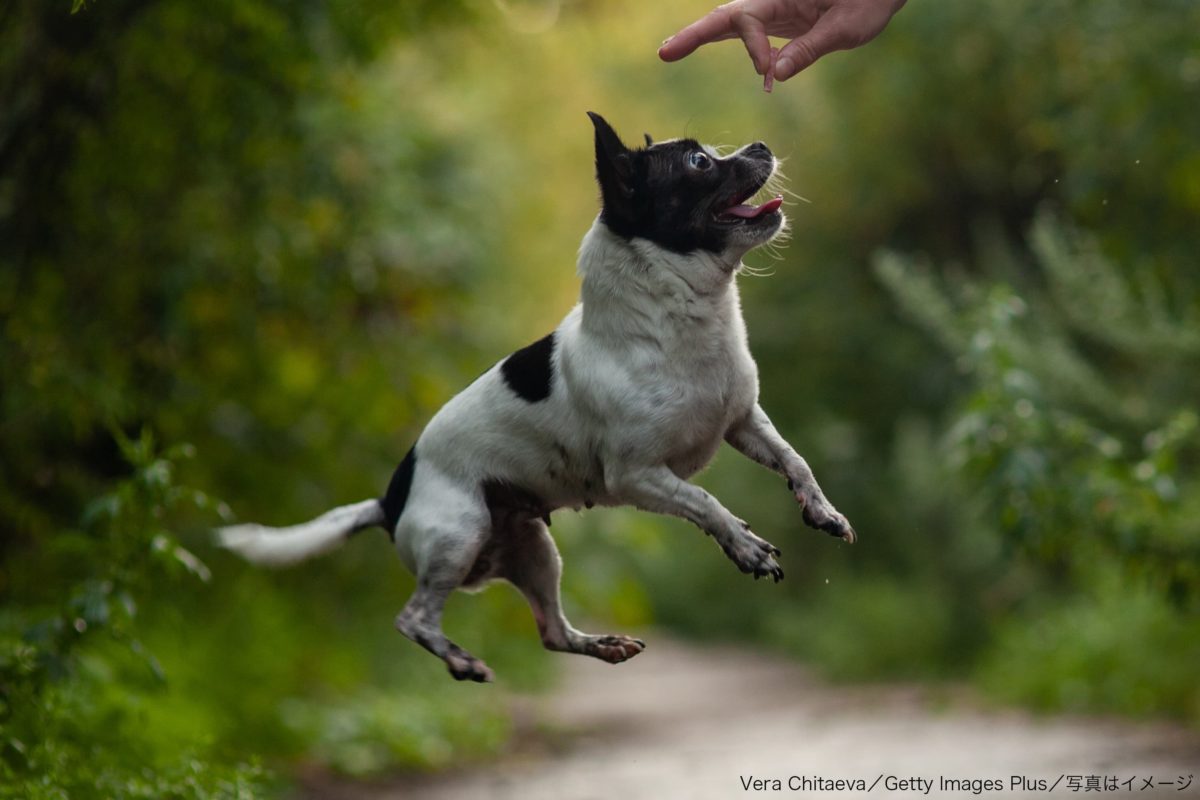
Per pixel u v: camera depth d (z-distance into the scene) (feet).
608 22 53.62
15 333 33.91
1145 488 32.19
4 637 28.04
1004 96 69.87
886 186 76.23
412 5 36.81
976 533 62.44
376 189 46.80
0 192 34.86
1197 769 31.53
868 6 20.67
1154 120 43.98
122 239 38.29
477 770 39.86
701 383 19.60
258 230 41.81
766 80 20.51
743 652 98.58
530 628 57.88
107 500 24.81
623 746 45.70
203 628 40.47
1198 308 43.29
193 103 35.32
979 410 33.27
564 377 20.08
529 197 75.82
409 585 52.90
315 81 37.17
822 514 19.40
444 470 20.77
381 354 49.80
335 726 39.37
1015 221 75.20
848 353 81.05
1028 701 48.78
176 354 42.16
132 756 26.76
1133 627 47.75
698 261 19.61
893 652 66.80
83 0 19.26
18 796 22.12
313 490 46.73
